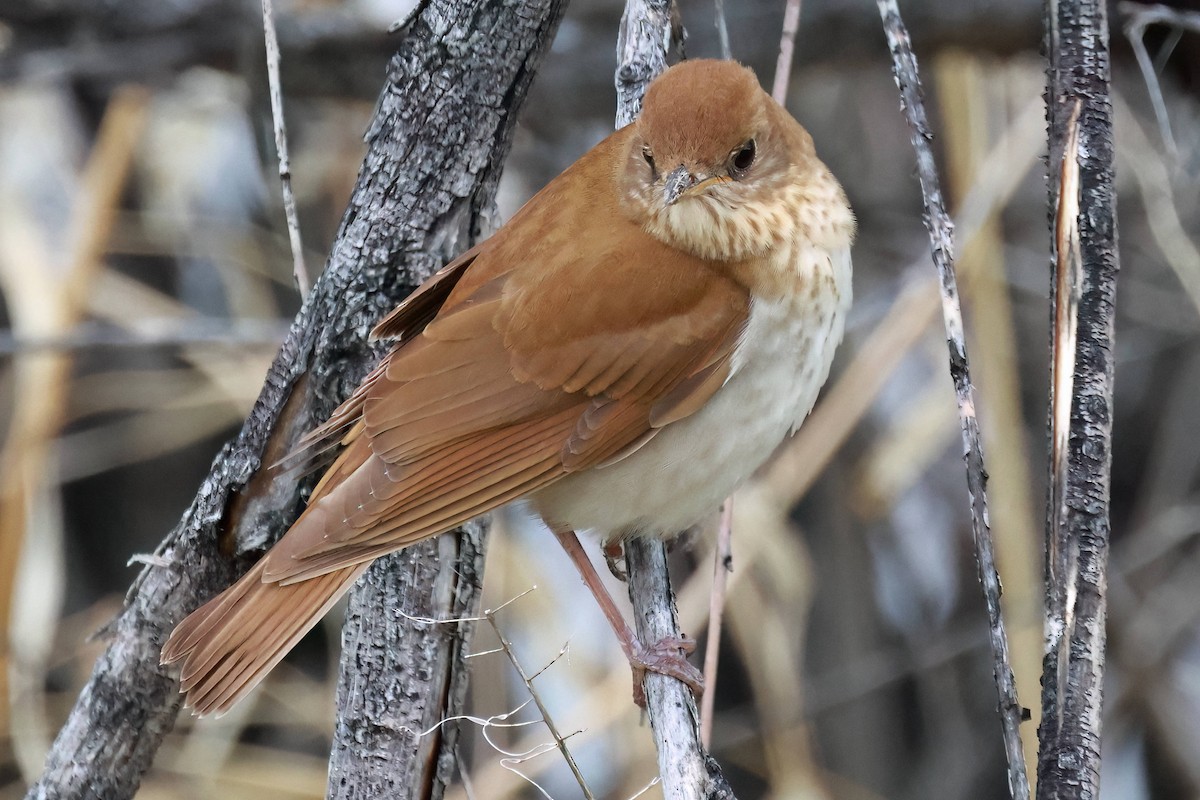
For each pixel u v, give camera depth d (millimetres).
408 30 7164
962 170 11797
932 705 12594
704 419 7855
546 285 7805
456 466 7520
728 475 7953
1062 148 6375
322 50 11766
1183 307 12656
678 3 12023
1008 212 13445
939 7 11266
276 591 7059
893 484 12055
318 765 11680
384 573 7305
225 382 11836
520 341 7750
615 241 7895
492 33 7035
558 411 7770
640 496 7895
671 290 7758
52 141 13312
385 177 7219
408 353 7672
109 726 7316
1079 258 6223
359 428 7574
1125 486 13492
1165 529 12289
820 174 8180
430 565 7352
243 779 11320
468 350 7734
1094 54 6418
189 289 13672
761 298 7828
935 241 6285
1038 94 12008
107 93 13312
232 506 7324
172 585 7305
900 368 13180
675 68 7953
